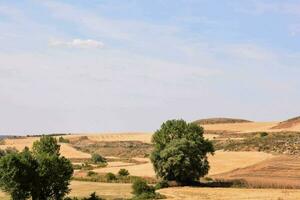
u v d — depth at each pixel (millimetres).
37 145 80312
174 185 95062
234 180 98875
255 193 80812
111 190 86688
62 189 71125
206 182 98125
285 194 78625
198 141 97625
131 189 87938
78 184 96500
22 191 68688
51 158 70500
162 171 97000
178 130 100000
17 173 68250
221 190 86125
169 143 97938
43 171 69688
